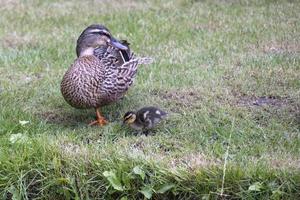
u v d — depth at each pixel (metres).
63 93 9.26
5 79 11.22
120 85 9.38
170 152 8.39
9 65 11.94
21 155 8.17
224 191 7.58
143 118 8.90
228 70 11.37
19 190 7.93
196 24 14.30
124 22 14.62
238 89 10.52
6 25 14.66
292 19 14.45
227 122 9.30
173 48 12.69
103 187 7.88
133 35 13.61
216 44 12.80
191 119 9.39
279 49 12.52
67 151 8.20
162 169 7.80
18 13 15.64
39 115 9.80
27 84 10.94
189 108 9.81
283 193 7.48
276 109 9.72
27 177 8.02
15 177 8.00
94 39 9.61
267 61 11.74
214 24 14.27
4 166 8.09
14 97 10.30
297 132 8.91
